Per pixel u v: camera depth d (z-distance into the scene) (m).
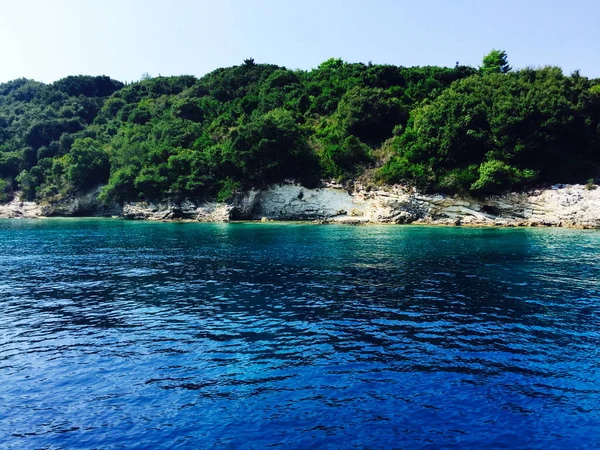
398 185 68.50
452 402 13.81
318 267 34.25
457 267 33.62
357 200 72.19
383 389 14.60
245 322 21.34
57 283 29.92
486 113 66.31
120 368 16.41
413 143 70.81
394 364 16.47
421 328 20.30
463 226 62.78
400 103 82.75
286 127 77.62
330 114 90.62
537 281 29.00
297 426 12.56
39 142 116.25
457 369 16.05
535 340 18.81
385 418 12.95
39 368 16.52
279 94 98.44
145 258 39.34
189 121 99.19
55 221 84.31
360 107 80.06
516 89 68.44
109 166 98.81
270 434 12.21
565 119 64.00
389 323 21.00
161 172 84.56
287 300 25.09
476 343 18.48
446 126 66.56
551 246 42.94
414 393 14.35
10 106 142.00
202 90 119.25
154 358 17.25
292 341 18.83
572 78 70.81
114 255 41.09
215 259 38.34
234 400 14.00
